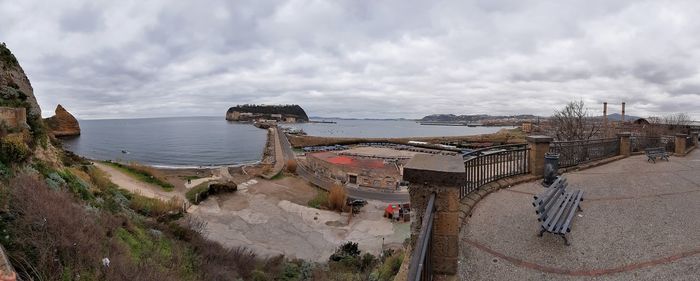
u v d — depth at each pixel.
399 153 59.75
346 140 107.94
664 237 5.24
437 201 4.13
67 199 12.18
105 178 29.88
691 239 5.14
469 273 4.29
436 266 4.21
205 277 13.39
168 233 17.72
